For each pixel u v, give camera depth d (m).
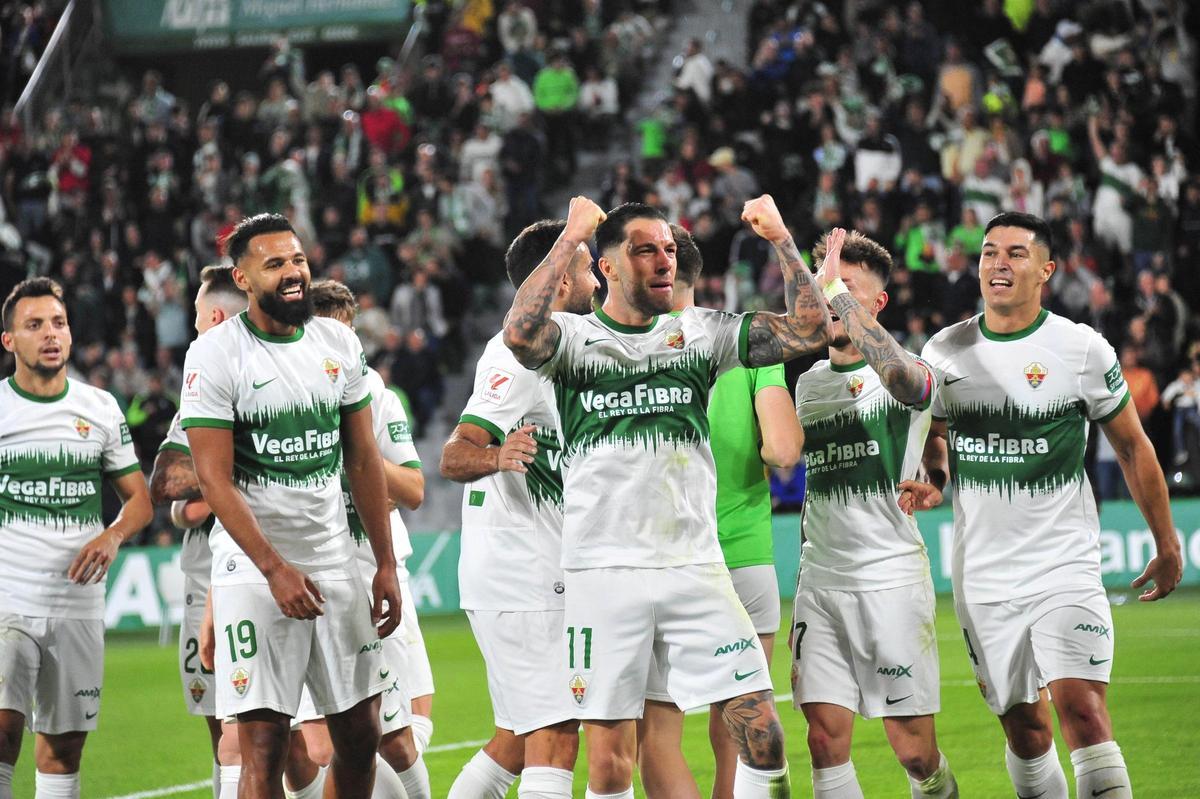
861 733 15.81
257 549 8.77
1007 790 12.64
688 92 37.06
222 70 48.78
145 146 40.12
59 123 42.34
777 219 8.48
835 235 9.52
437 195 36.12
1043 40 37.97
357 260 34.50
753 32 39.22
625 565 8.28
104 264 37.00
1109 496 29.16
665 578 8.28
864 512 9.64
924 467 10.36
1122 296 32.25
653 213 8.32
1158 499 9.70
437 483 34.00
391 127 38.34
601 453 8.33
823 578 9.69
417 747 10.87
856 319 9.02
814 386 9.86
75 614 11.20
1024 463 9.62
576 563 8.40
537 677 9.15
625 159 40.03
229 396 8.98
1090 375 9.55
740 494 9.88
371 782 9.62
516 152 36.50
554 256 8.17
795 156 34.75
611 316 8.41
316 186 37.62
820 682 9.59
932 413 10.00
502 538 9.27
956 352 9.85
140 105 42.25
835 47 38.12
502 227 36.47
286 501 9.12
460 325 34.97
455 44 41.53
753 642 8.35
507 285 36.91
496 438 9.18
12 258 37.12
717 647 8.27
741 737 8.22
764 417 9.55
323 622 9.24
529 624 9.18
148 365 35.62
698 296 32.06
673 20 43.53
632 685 8.36
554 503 9.28
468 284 36.03
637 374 8.31
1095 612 9.36
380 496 9.67
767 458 9.51
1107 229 32.81
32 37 46.00
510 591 9.20
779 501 28.88
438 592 29.64
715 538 8.52
